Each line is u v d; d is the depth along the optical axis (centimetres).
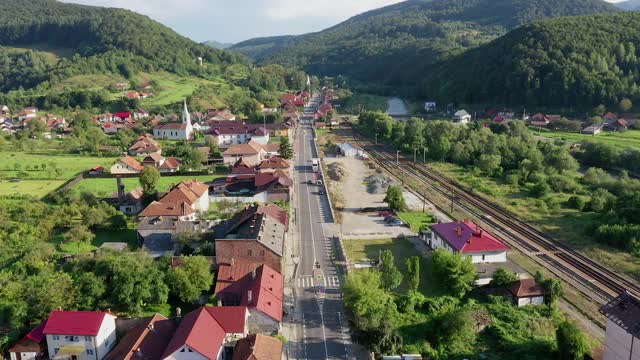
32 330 8194
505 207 14912
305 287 9831
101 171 18212
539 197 15850
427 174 19225
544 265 10825
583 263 10919
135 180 17488
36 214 13075
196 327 7400
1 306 8994
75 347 7788
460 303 8994
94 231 12725
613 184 16050
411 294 8881
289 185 15475
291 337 8181
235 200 14850
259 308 8162
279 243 10569
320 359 7606
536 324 8275
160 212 12469
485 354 7669
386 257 9550
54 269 10306
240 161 18125
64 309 8706
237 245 9938
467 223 11075
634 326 6656
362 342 7794
